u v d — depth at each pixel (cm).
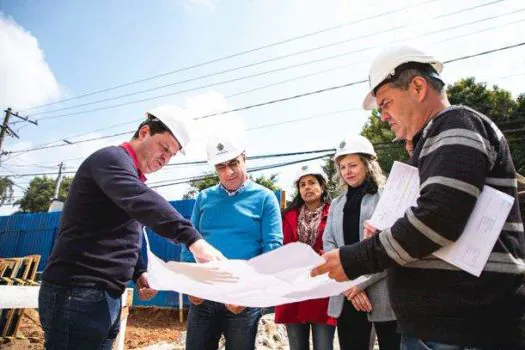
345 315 267
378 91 148
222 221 273
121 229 176
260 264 127
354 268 123
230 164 274
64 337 156
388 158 1669
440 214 108
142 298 223
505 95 1781
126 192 155
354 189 294
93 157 172
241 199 276
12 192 3077
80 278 161
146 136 192
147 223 150
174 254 996
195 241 148
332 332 284
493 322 112
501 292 113
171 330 789
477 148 115
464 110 126
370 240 123
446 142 118
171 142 191
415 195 135
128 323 877
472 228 115
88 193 168
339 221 287
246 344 245
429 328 119
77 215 167
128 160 171
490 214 114
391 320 238
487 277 113
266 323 605
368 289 251
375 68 147
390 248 116
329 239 289
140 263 221
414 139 145
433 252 116
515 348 111
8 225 1485
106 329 166
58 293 160
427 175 119
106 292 167
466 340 112
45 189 4175
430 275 121
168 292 988
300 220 336
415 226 111
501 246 116
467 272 115
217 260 143
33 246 1401
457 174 111
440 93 142
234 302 150
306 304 286
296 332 296
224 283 138
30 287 267
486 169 117
